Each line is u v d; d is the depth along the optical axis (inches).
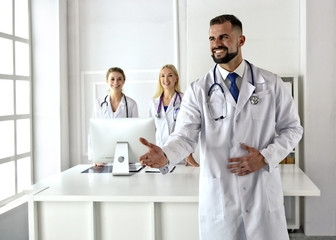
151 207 95.5
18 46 168.2
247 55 160.2
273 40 158.7
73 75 185.0
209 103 79.0
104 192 98.2
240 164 74.5
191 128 80.7
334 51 145.7
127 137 117.0
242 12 159.0
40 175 177.5
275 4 158.1
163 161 72.5
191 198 92.7
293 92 152.9
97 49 183.9
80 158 186.1
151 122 115.4
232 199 77.7
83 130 185.9
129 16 181.6
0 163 143.6
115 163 118.5
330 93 146.5
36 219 98.3
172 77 154.4
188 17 160.4
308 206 148.9
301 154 155.6
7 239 133.3
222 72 80.4
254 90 78.5
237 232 77.5
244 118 77.2
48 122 176.1
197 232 95.3
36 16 175.3
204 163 79.6
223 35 74.2
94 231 96.7
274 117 79.1
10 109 154.3
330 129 147.0
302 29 153.6
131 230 97.3
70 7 183.5
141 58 181.8
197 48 160.4
